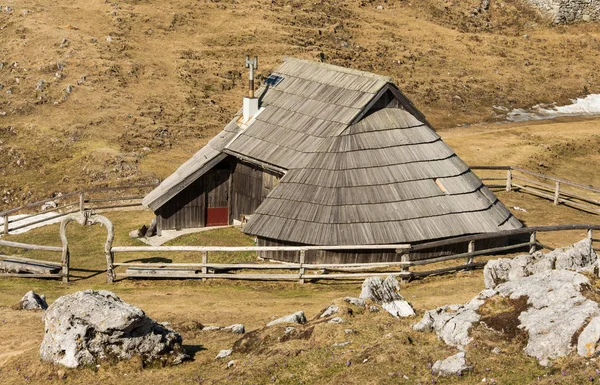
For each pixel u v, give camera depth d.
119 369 19.64
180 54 60.31
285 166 33.22
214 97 56.62
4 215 37.81
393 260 30.75
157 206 35.75
